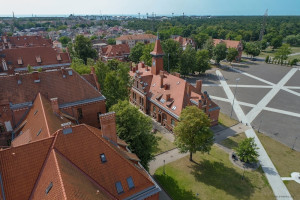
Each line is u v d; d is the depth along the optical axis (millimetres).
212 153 46406
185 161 44125
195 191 36625
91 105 42938
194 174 40469
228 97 77375
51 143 22078
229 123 59031
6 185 19594
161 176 39969
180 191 36625
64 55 83312
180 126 38844
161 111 56938
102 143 23672
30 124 32375
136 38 172125
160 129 56156
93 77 50031
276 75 104750
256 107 69250
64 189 16750
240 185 37875
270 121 60375
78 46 113250
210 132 39188
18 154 20812
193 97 53062
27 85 38906
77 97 41812
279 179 39281
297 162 43938
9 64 73312
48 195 17703
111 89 54344
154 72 65250
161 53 62938
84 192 18312
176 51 95375
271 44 181750
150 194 23766
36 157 21391
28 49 78188
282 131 55438
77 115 42062
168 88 58125
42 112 30219
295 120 60938
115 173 22938
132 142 35250
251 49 141750
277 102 73000
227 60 128625
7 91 37281
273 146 49125
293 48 189875
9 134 37594
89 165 22172
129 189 22938
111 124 27500
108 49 125312
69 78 42562
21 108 37594
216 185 37875
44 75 40812
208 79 99062
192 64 98688
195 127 38344
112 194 21891
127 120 35188
